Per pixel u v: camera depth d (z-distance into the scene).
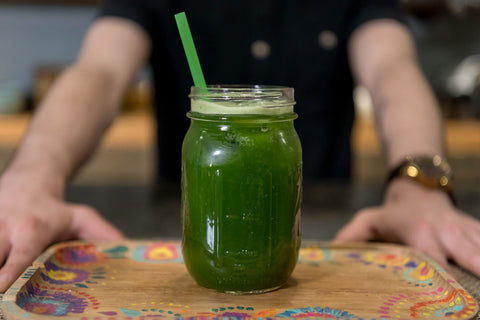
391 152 1.04
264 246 0.63
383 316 0.57
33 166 0.90
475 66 2.90
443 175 0.89
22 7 3.12
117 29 1.37
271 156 0.62
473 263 0.73
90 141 1.07
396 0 1.51
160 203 1.22
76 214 0.83
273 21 1.58
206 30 1.57
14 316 0.54
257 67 1.60
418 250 0.77
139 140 2.63
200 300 0.62
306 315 0.58
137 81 3.08
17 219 0.75
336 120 1.67
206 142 0.63
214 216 0.62
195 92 0.66
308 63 1.60
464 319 0.55
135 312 0.58
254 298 0.63
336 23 1.57
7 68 3.19
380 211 0.88
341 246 0.80
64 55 3.21
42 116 1.04
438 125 1.07
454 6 2.72
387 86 1.20
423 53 3.02
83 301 0.61
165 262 0.75
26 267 0.69
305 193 1.33
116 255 0.77
